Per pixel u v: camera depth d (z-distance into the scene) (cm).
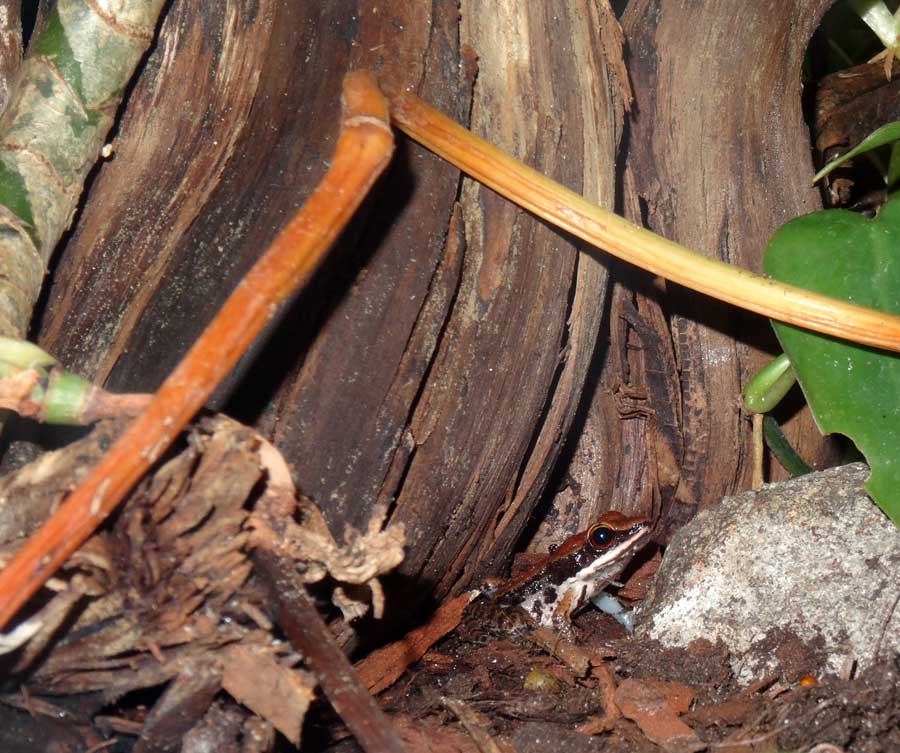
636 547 82
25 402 61
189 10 73
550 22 75
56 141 71
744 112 79
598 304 76
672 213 79
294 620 63
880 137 74
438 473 74
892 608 75
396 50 73
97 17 71
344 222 67
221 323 60
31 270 70
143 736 67
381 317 73
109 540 62
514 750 73
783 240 74
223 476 62
